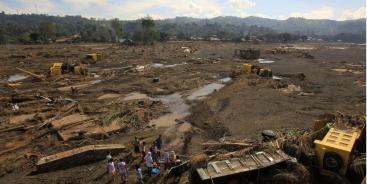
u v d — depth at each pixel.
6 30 137.88
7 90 35.22
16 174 16.81
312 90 38.09
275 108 29.33
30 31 144.00
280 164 13.06
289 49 110.44
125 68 53.16
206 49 103.44
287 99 32.91
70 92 34.84
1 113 25.91
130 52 81.56
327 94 35.97
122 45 108.94
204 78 45.09
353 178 13.03
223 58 72.69
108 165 16.12
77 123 23.78
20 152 19.30
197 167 12.73
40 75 43.25
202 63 61.56
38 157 18.64
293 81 44.09
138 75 45.75
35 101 29.92
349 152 12.67
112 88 37.12
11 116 25.55
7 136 21.52
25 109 27.31
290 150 14.33
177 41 145.88
